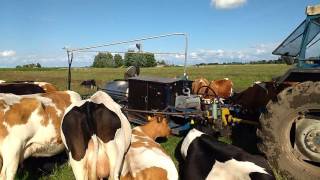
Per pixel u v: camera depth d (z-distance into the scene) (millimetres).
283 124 5582
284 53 6879
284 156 5594
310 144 5418
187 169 5457
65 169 6410
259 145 5844
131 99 9008
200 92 9484
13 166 5074
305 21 6152
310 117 5414
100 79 26859
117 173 5027
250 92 7340
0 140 5008
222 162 5168
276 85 6680
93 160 4926
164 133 7188
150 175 5000
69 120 5020
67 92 6195
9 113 5086
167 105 8312
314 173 5414
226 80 10016
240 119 7391
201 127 7688
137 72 10844
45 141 5562
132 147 5605
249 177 4754
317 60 6070
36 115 5391
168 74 32938
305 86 5359
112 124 5059
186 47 10844
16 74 37906
